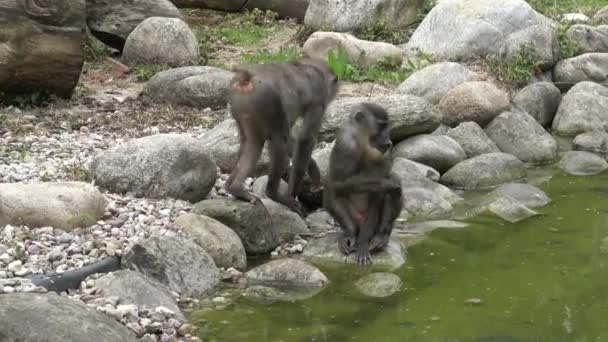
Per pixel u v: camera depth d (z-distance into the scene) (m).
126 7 19.27
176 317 8.51
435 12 18.69
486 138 14.58
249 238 10.45
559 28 18.97
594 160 14.30
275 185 10.91
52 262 9.11
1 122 14.17
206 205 10.57
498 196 12.55
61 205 9.80
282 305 9.07
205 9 22.77
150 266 9.27
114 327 7.71
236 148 12.62
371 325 8.55
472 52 17.91
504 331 8.37
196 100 15.70
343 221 10.68
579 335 8.25
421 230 11.47
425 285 9.62
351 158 10.32
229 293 9.39
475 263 10.27
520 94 16.39
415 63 17.92
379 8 19.75
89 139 13.62
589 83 16.75
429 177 13.09
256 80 10.19
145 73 17.34
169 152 11.14
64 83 15.35
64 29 14.97
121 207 10.53
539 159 14.55
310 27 20.20
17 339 7.20
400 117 13.78
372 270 10.11
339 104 13.80
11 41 14.55
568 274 9.88
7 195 9.66
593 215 11.95
